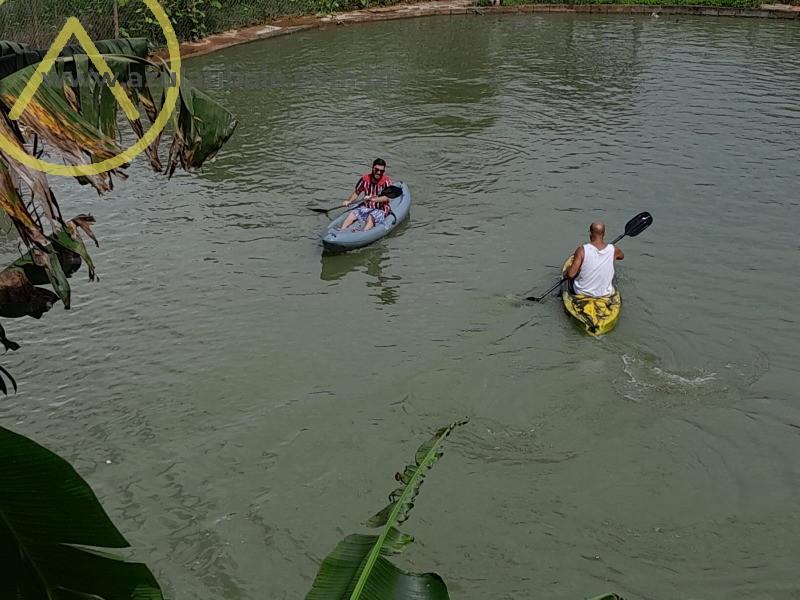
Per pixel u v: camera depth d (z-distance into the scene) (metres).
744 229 13.16
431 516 7.57
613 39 27.38
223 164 15.95
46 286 11.34
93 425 8.73
